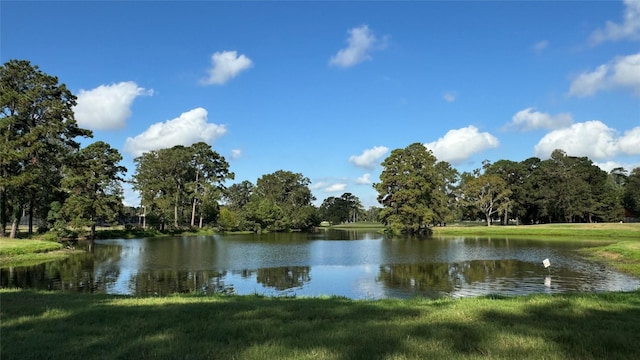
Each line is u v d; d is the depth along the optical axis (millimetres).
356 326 8562
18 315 10008
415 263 35094
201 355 6566
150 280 26781
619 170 129500
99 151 62656
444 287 23719
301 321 9211
